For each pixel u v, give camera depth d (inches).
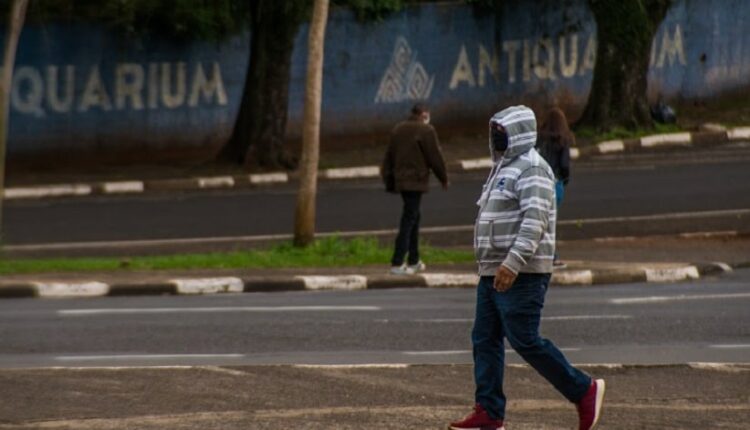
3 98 1411.2
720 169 2097.7
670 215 1752.0
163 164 2329.0
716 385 765.3
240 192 2022.6
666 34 2677.2
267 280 1269.7
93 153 2316.7
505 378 787.4
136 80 2346.2
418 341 938.7
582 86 2677.2
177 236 1630.2
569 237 1628.9
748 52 2755.9
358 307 1122.0
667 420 660.7
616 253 1509.6
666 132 2413.9
